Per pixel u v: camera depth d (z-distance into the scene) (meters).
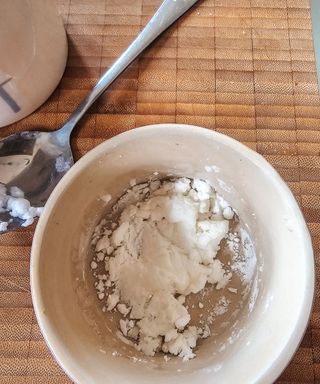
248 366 0.13
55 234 0.14
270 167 0.14
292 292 0.13
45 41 0.15
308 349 0.15
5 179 0.16
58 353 0.13
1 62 0.14
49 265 0.14
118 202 0.16
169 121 0.17
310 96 0.17
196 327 0.15
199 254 0.16
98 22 0.18
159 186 0.16
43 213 0.14
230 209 0.16
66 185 0.14
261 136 0.17
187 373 0.14
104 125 0.17
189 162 0.15
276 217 0.14
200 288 0.16
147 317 0.15
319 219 0.16
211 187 0.16
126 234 0.16
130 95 0.17
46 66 0.16
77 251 0.16
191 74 0.17
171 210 0.16
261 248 0.15
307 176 0.16
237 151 0.14
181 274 0.15
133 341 0.15
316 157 0.16
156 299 0.15
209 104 0.17
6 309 0.15
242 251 0.16
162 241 0.16
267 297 0.14
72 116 0.17
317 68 0.17
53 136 0.17
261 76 0.17
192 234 0.16
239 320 0.15
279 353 0.13
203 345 0.15
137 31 0.18
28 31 0.15
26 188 0.16
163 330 0.15
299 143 0.17
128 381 0.13
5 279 0.16
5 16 0.14
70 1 0.18
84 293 0.15
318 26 0.18
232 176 0.15
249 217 0.16
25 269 0.16
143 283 0.15
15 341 0.15
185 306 0.16
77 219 0.15
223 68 0.17
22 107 0.16
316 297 0.15
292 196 0.14
